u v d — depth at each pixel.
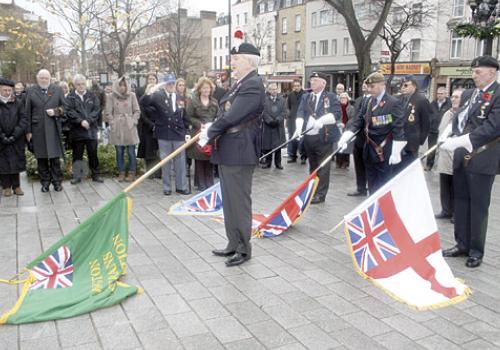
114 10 15.24
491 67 4.79
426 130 8.10
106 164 9.90
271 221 6.04
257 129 4.99
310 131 7.62
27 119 7.95
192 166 11.26
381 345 3.44
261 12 55.38
